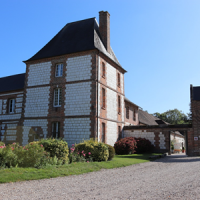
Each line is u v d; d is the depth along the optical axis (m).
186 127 21.41
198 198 5.52
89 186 7.00
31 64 22.20
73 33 22.84
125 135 24.03
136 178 8.52
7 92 24.62
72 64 20.17
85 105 18.89
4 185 6.84
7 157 9.30
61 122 19.50
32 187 6.72
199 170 10.62
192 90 22.05
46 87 20.89
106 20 22.98
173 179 8.23
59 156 11.21
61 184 7.25
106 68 21.25
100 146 13.61
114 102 22.42
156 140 22.58
